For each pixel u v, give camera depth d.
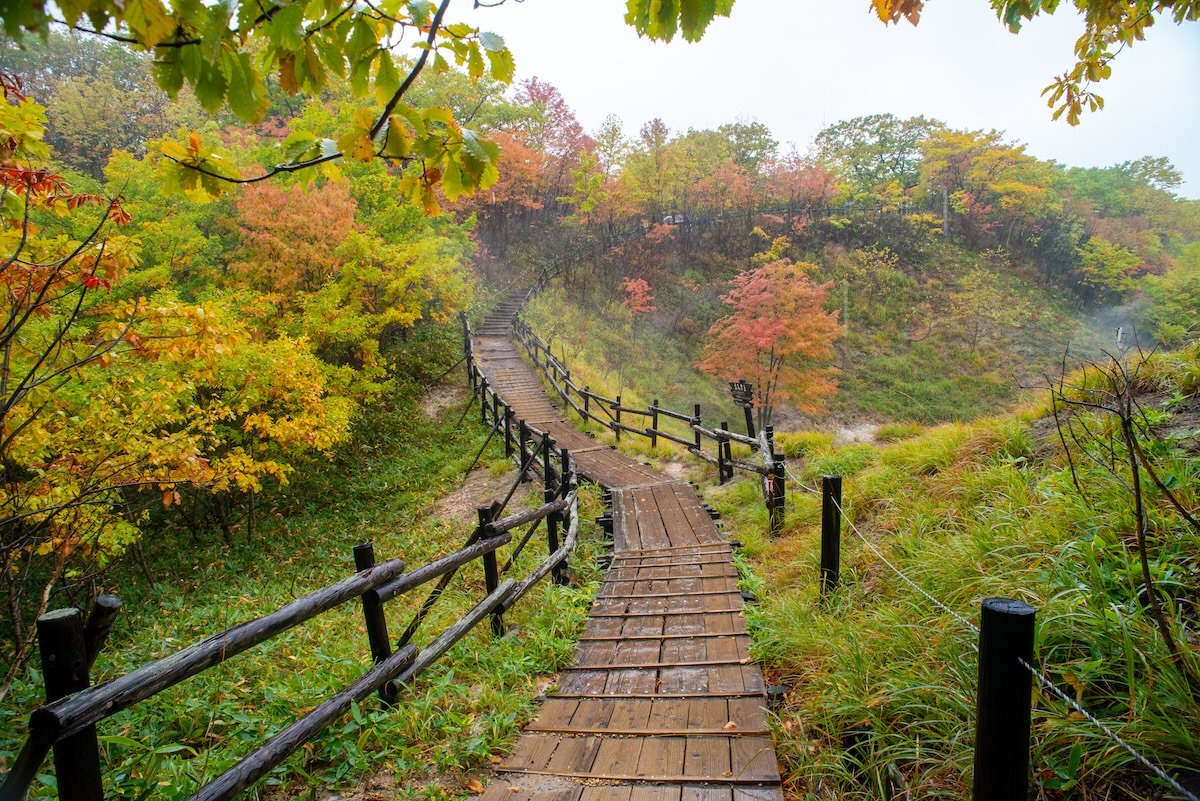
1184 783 1.76
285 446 9.62
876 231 36.44
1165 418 3.69
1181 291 24.45
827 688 2.77
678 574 5.31
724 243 32.78
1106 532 2.88
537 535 7.26
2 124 3.12
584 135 31.92
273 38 1.23
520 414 14.61
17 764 1.49
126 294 9.90
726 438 8.76
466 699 2.99
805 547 5.00
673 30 1.37
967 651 2.54
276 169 1.57
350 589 2.57
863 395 26.08
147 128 26.44
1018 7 2.37
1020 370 27.20
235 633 2.01
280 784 2.38
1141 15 2.52
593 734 2.77
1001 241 38.16
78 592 7.14
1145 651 2.15
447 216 19.28
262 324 11.94
